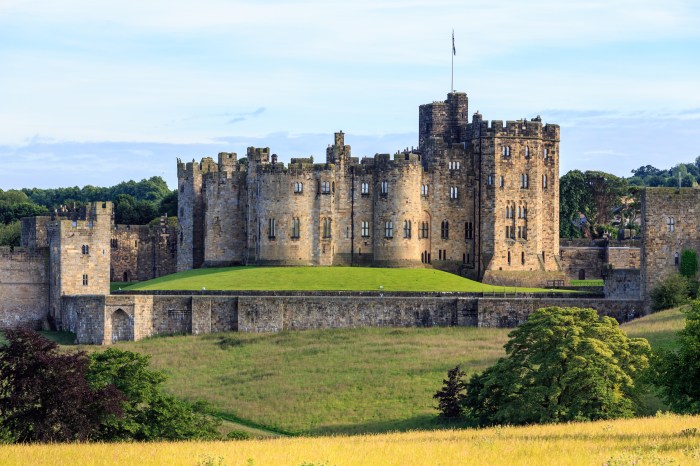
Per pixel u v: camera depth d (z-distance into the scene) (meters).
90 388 146.75
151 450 124.88
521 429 139.62
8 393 144.50
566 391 159.75
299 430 179.25
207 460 116.94
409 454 119.75
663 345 195.50
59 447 127.31
